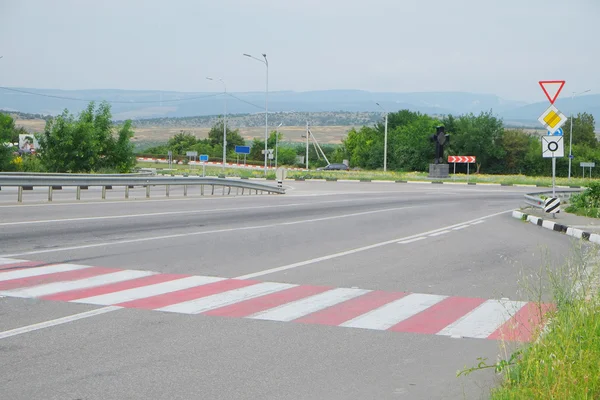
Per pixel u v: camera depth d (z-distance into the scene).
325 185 55.88
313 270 12.23
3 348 6.84
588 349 5.72
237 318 8.38
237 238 16.48
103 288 9.99
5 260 12.18
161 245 14.73
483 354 7.04
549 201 24.09
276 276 11.50
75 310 8.54
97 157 50.47
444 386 6.02
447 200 37.06
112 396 5.55
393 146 103.94
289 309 8.98
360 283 11.07
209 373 6.21
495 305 9.47
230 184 33.91
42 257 12.59
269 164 116.38
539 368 5.33
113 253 13.38
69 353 6.71
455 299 9.89
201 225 19.03
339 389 5.89
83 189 37.28
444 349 7.23
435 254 14.80
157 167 92.50
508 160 100.69
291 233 18.00
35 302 8.95
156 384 5.87
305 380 6.11
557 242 17.61
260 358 6.73
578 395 4.82
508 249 15.91
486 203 35.34
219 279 11.04
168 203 26.47
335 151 129.38
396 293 10.28
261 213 23.86
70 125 48.91
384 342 7.46
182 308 8.83
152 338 7.34
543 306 9.25
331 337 7.61
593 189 27.94
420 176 75.81
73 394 5.57
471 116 101.50
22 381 5.86
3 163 46.44
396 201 34.38
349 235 18.11
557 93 22.48
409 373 6.39
